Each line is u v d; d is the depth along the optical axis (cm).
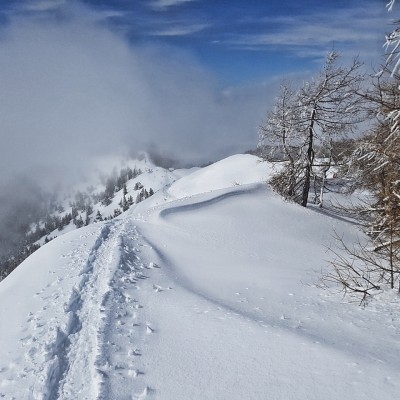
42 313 948
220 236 2208
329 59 2581
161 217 2464
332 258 1873
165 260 1680
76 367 671
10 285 1336
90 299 1027
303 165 2811
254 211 2656
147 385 596
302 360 620
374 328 749
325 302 970
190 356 680
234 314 880
